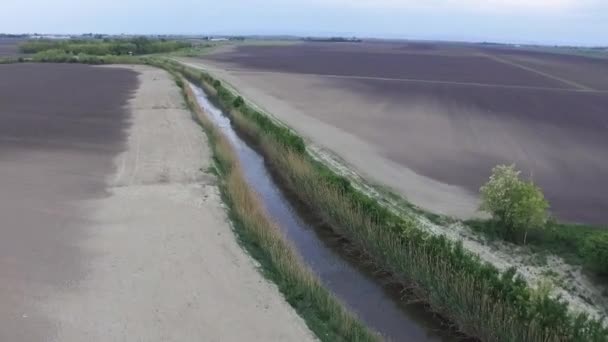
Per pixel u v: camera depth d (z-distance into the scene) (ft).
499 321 31.78
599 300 38.22
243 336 32.09
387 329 35.81
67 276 38.47
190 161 70.28
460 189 60.49
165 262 41.34
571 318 30.83
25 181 60.23
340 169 67.41
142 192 57.72
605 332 29.37
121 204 53.83
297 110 112.88
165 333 31.99
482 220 50.72
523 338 30.22
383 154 75.97
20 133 85.81
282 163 68.39
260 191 63.21
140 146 78.59
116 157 72.13
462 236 47.50
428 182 62.95
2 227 46.78
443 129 95.20
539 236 46.80
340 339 32.50
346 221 48.70
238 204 52.85
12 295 35.53
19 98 125.70
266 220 49.90
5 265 39.70
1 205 52.16
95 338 31.17
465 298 34.27
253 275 40.01
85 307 34.47
